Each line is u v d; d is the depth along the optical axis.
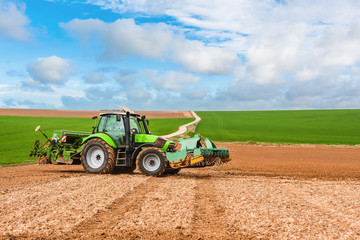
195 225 5.09
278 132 47.78
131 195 7.29
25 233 4.67
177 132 45.72
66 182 8.88
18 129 41.91
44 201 6.51
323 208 6.24
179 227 4.96
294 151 25.66
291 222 5.26
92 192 7.48
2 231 4.74
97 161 10.78
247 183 9.51
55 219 5.32
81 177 9.82
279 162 17.77
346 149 28.17
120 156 10.84
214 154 10.27
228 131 48.53
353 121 62.34
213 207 6.23
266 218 5.48
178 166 10.41
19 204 6.26
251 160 18.67
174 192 7.66
